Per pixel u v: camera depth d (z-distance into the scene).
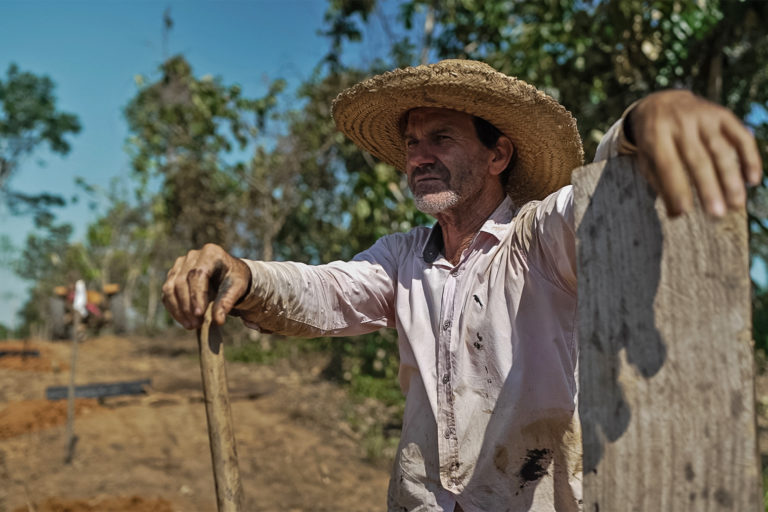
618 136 0.89
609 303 0.88
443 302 1.55
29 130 30.81
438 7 7.86
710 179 0.69
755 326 6.32
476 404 1.45
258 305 1.44
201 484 5.09
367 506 4.86
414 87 1.52
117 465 5.37
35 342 14.19
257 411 7.61
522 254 1.41
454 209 1.61
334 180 11.94
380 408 8.02
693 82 4.83
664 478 0.83
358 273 1.69
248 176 12.73
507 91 1.47
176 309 1.27
